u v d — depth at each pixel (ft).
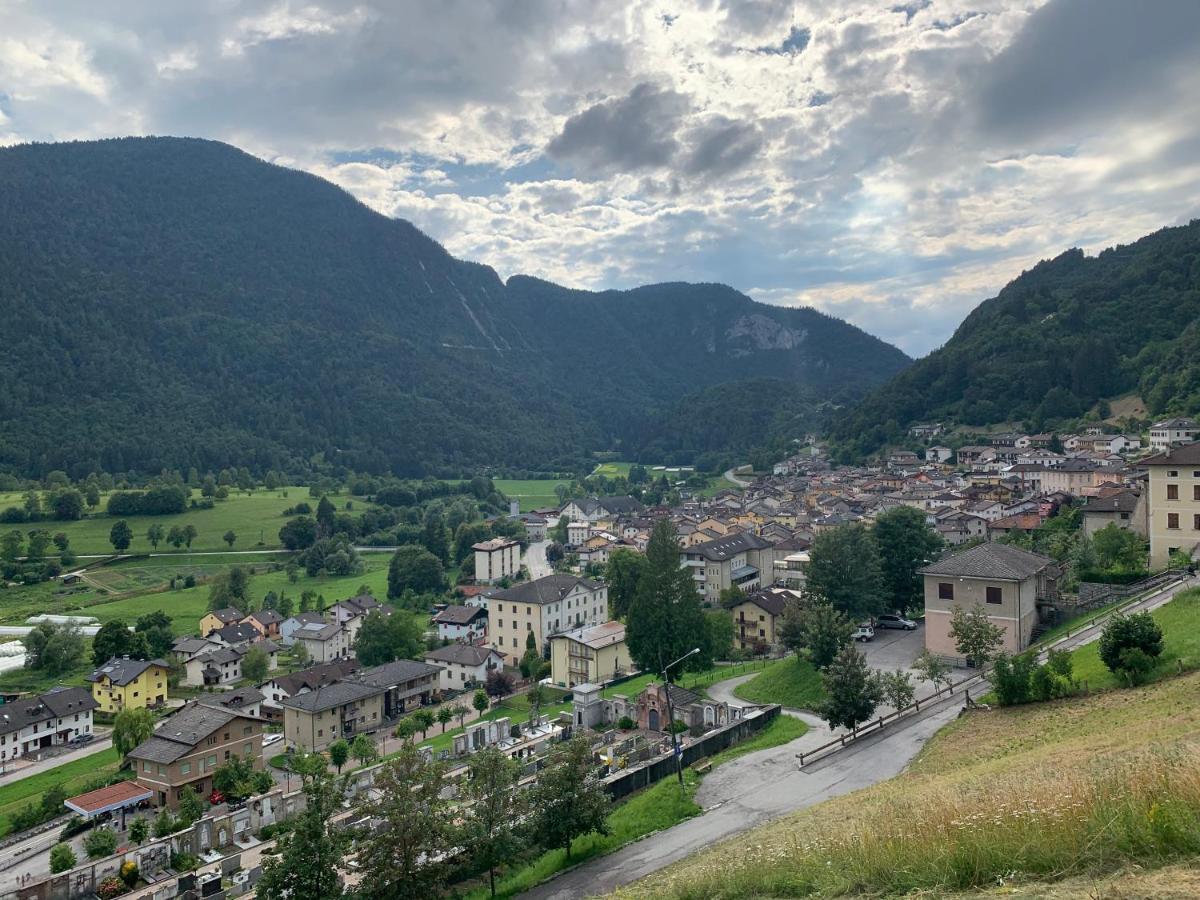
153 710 420.36
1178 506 289.74
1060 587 283.18
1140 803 63.21
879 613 334.24
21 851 248.11
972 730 173.27
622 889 117.08
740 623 399.85
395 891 144.46
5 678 459.73
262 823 236.02
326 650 506.48
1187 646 176.96
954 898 59.93
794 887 76.59
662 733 260.62
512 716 342.23
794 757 200.23
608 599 487.61
